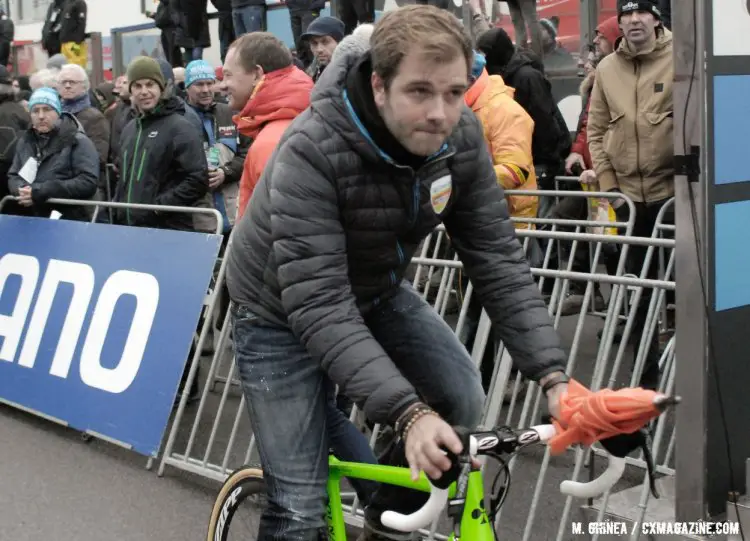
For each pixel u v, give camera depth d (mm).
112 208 5695
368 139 2125
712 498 3076
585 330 6219
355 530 3633
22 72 11125
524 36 6715
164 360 4418
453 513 1960
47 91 5715
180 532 3789
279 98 4148
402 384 1982
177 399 5336
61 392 4879
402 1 6762
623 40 4941
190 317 4375
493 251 2383
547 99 5898
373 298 2465
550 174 6004
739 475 3154
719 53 2951
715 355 3039
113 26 10883
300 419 2396
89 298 4898
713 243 3000
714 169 2979
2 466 4512
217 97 7066
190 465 4289
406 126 1996
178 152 5391
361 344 2062
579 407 1866
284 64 4203
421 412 1906
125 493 4176
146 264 4664
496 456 2025
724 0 2947
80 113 7164
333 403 2666
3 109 7113
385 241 2291
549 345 2264
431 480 1833
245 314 2455
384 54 1966
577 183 6418
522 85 5867
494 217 2383
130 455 4625
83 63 10180
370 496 2553
